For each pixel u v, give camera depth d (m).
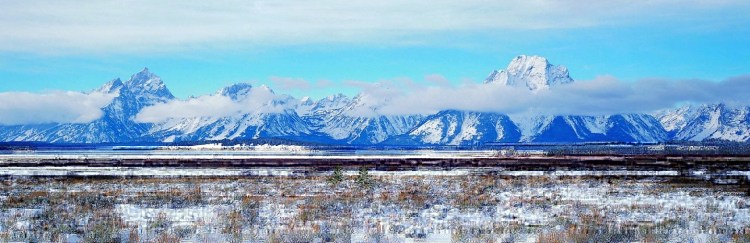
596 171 73.19
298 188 49.62
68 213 34.09
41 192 45.97
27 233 27.05
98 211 34.97
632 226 29.38
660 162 105.81
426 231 28.16
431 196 42.78
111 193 45.25
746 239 25.25
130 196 43.09
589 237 25.28
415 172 71.62
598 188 49.31
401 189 48.78
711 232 27.44
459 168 82.25
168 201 39.94
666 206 37.31
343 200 39.94
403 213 34.31
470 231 27.77
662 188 49.28
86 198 41.28
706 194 44.44
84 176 62.88
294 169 79.56
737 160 120.19
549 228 28.62
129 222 30.66
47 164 98.12
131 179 59.97
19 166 92.81
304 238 25.36
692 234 26.75
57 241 25.41
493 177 62.16
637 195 43.81
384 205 37.69
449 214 34.00
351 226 29.20
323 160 119.50
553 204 38.50
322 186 51.47
